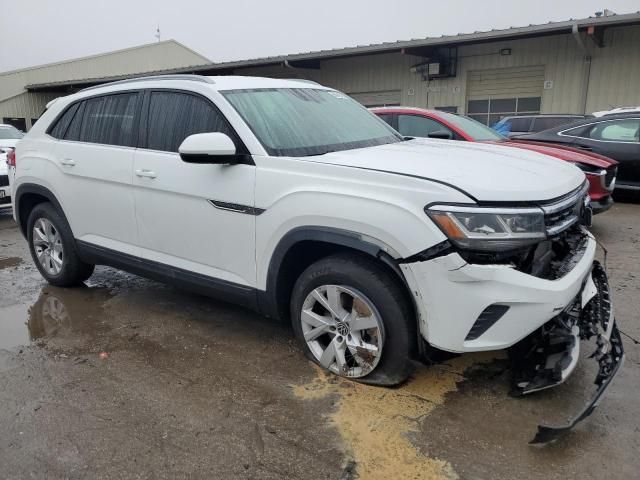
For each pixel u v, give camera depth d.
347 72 18.45
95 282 5.25
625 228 7.19
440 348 2.76
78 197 4.43
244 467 2.52
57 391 3.21
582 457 2.53
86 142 4.40
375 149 3.50
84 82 25.72
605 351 2.74
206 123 3.60
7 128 11.84
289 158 3.21
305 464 2.53
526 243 2.62
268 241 3.22
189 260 3.75
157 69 34.00
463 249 2.59
